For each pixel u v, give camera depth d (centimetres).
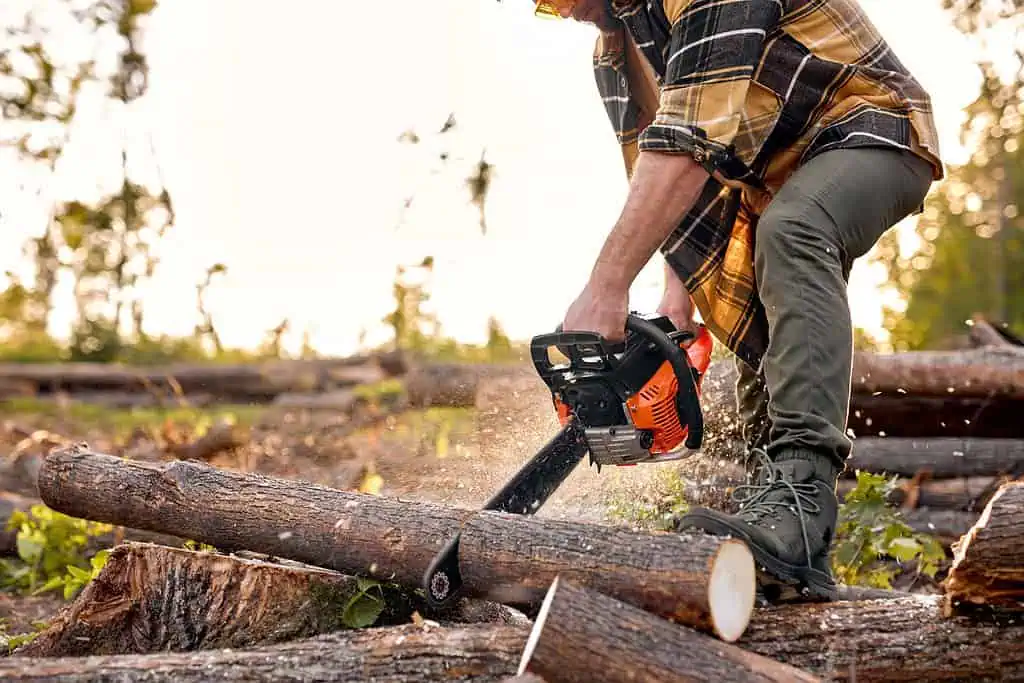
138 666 202
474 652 199
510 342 1327
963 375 509
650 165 241
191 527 253
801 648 201
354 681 199
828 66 253
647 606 189
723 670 175
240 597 240
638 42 265
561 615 180
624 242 241
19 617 370
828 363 231
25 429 945
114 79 1445
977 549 195
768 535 207
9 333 2017
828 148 252
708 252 282
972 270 2130
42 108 1285
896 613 207
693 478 386
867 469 512
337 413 1062
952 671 200
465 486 409
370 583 229
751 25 241
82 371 1370
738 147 258
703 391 407
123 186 1688
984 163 2125
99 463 267
